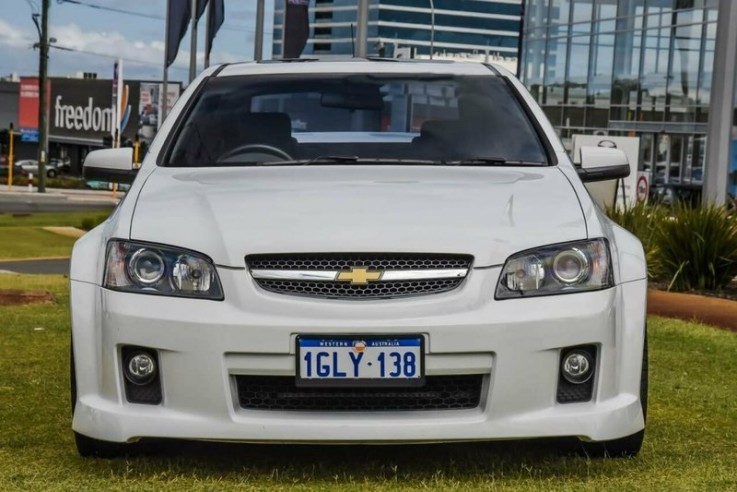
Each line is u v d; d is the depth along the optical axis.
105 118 80.62
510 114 5.04
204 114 5.04
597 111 33.91
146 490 3.69
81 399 3.96
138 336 3.80
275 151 4.80
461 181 4.34
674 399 5.80
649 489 3.75
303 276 3.75
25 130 84.00
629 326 3.98
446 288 3.76
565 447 4.24
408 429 3.72
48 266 19.48
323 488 3.73
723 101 16.58
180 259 3.82
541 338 3.75
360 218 3.89
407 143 4.85
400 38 72.25
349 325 3.68
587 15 34.34
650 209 13.01
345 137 4.88
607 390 3.90
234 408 3.77
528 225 3.91
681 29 30.72
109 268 3.91
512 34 76.69
